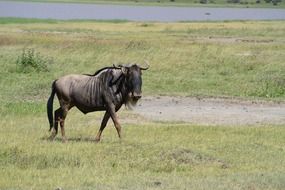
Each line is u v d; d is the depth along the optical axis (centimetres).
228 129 4703
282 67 8406
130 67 3994
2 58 8638
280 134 4559
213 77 7738
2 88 6631
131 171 3278
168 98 6369
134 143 3969
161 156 3612
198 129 4650
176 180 3075
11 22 16225
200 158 3644
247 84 7269
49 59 8606
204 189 2897
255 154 3819
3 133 4259
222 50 9712
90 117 5238
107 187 2897
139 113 5525
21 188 2869
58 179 3031
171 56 9050
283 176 3173
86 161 3434
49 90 6606
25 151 3600
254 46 10325
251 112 5709
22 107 5466
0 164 3356
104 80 4041
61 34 12062
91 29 14025
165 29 14538
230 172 3316
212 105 6028
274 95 6775
